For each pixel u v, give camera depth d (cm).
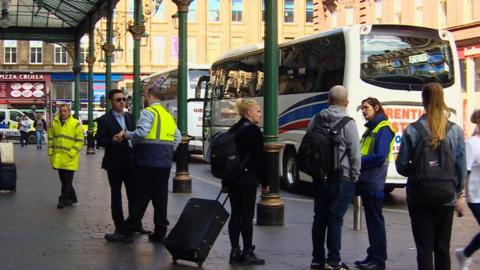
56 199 1339
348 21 4172
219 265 767
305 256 821
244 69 1962
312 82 1559
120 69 5997
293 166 1648
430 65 1471
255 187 761
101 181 1728
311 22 6166
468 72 3319
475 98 3297
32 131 4388
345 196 721
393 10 3728
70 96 6103
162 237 896
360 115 1415
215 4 6050
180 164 1495
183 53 1476
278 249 863
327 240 734
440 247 611
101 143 909
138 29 1867
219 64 2191
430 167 587
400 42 1448
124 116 941
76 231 970
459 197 607
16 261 772
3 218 1087
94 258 793
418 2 3559
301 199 1477
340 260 735
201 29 6019
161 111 877
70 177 1224
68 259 786
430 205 595
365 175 755
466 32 3284
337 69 1462
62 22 3173
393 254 852
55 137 1220
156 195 888
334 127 717
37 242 886
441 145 586
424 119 602
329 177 714
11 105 5997
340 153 716
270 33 1029
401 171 609
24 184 1625
